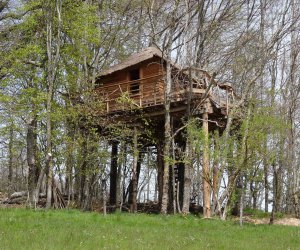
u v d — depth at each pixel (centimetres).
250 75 3094
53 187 2564
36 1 2548
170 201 2961
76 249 919
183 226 1678
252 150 1983
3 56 2517
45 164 2441
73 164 2634
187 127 2295
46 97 2420
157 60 2752
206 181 2152
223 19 2866
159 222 1762
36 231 1173
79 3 2697
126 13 3259
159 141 2861
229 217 2519
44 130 2531
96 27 2895
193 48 3180
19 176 4359
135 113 2595
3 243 951
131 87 2866
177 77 2622
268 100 2644
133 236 1205
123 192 3231
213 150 2062
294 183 3491
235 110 2319
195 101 2366
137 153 2622
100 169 2631
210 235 1388
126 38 3288
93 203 3097
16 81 2528
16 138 2652
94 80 2770
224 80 3344
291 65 3419
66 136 2472
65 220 1563
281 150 2131
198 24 2819
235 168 2180
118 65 2952
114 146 3089
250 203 4125
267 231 1692
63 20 2594
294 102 3325
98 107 2598
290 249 1119
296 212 3344
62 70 2602
